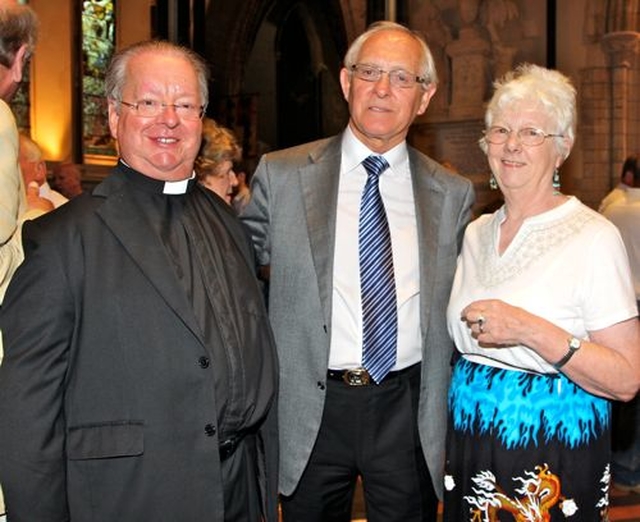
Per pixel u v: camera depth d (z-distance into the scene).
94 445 1.78
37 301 1.76
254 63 16.09
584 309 2.04
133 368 1.81
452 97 12.16
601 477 2.09
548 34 11.70
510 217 2.23
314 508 2.46
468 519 2.16
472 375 2.18
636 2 11.58
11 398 1.72
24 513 1.73
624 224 4.66
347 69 2.50
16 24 1.87
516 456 2.05
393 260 2.42
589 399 2.07
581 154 11.93
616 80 11.76
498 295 2.13
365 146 2.47
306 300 2.37
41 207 3.67
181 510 1.83
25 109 12.73
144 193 1.98
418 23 12.41
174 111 1.95
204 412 1.85
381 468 2.41
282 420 2.40
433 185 2.52
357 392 2.38
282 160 2.51
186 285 1.91
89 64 13.26
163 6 8.12
